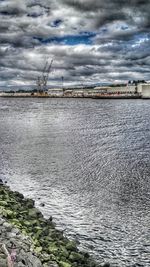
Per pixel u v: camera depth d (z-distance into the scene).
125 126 77.62
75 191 25.97
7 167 33.69
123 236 18.56
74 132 63.94
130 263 15.93
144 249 17.28
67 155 40.22
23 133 61.28
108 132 65.00
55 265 12.66
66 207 22.50
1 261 10.91
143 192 25.97
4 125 76.00
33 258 12.16
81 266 14.12
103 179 29.53
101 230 19.20
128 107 167.50
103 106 175.88
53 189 26.45
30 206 21.50
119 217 21.05
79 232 18.81
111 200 24.02
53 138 54.91
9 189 25.14
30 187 26.94
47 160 37.19
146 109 150.88
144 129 71.81
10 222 15.85
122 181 28.97
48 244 14.92
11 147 45.50
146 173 31.83
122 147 46.84
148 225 20.06
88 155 40.41
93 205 23.02
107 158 38.84
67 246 15.89
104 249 17.06
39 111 130.75
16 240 13.23
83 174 31.19
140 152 43.12
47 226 18.30
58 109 146.38
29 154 40.56
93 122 86.12
